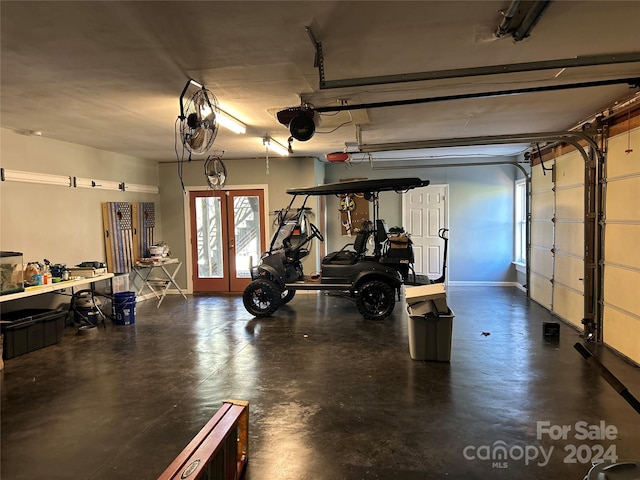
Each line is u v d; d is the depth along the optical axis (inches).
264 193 305.7
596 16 88.7
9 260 169.5
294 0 79.7
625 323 157.3
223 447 82.7
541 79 131.3
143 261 275.1
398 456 98.3
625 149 155.7
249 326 216.1
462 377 143.2
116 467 96.7
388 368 152.8
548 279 239.1
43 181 209.0
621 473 69.5
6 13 83.1
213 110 136.7
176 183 314.3
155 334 204.7
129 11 83.1
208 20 88.0
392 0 80.0
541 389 132.7
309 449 102.0
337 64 115.8
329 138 229.9
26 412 124.0
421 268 336.5
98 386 142.0
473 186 327.9
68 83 128.5
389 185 211.5
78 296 222.4
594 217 178.1
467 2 81.4
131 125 185.8
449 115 178.2
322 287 229.0
